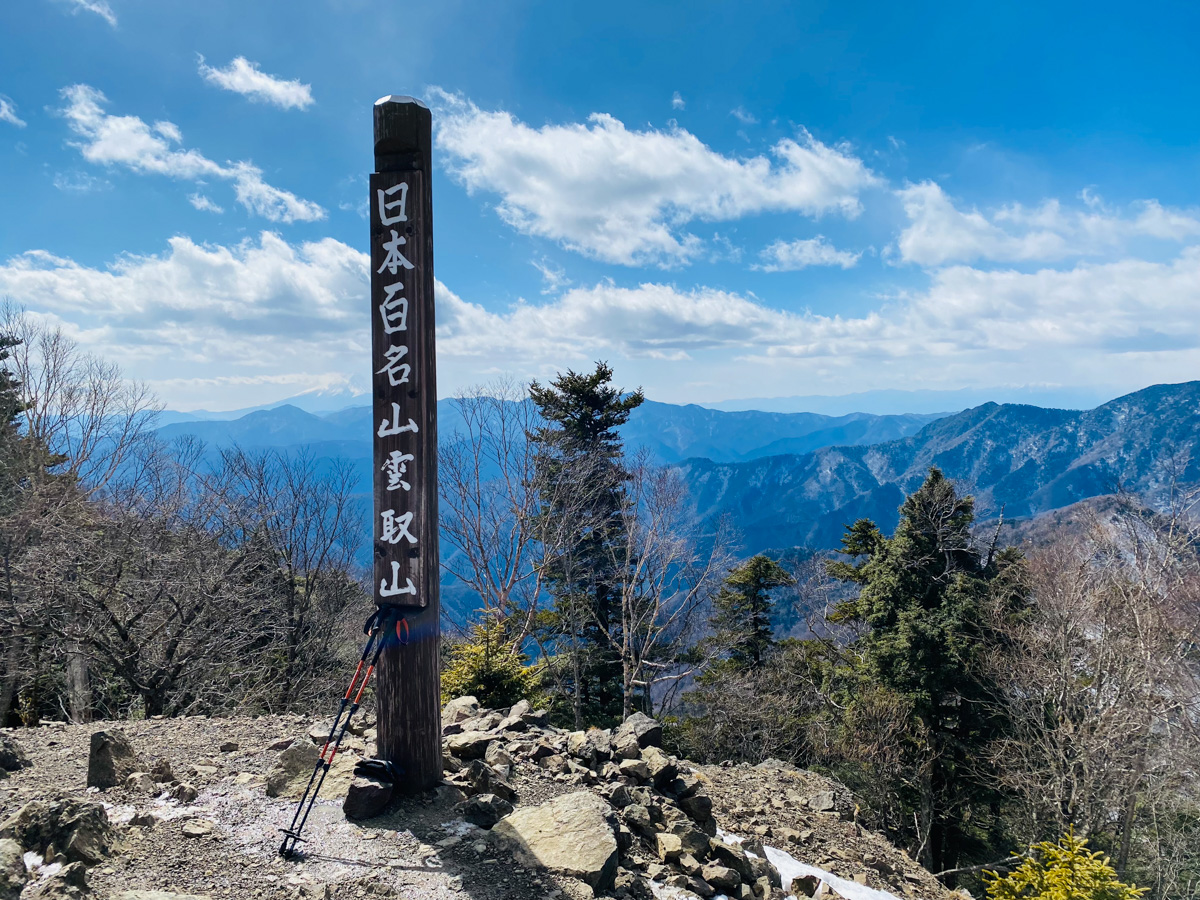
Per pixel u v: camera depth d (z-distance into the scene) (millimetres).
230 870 3717
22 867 3289
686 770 7938
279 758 5273
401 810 4605
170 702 14180
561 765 6074
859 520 28141
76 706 13828
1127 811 16469
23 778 4820
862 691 21516
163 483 18500
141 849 3830
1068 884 6797
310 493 19062
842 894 5871
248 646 17172
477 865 4070
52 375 19141
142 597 14156
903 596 22688
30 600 12875
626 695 21406
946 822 21141
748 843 6094
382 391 4645
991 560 24891
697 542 23453
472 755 5887
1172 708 16156
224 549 16766
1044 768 18344
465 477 21578
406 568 4637
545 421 27297
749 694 23094
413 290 4609
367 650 4613
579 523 22891
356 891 3652
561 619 22406
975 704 20469
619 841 4773
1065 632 17812
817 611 28984
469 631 20953
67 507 15180
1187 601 16734
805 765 22688
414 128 4625
